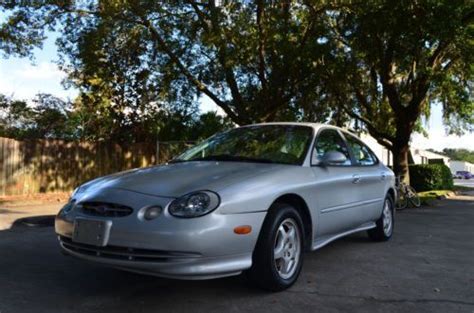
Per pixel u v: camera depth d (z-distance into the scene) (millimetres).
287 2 14664
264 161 5465
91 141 17453
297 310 4387
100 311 4309
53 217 9828
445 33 13641
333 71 16125
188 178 4660
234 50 14227
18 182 14836
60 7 14969
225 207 4301
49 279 5301
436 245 7672
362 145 7406
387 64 17719
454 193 22969
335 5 14164
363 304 4598
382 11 14250
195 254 4141
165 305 4473
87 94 18672
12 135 21281
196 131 20516
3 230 8734
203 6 14922
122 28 15336
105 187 4676
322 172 5711
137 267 4195
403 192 15203
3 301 4551
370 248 7254
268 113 16250
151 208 4258
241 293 4820
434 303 4676
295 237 5082
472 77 19312
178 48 15391
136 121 18812
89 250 4422
